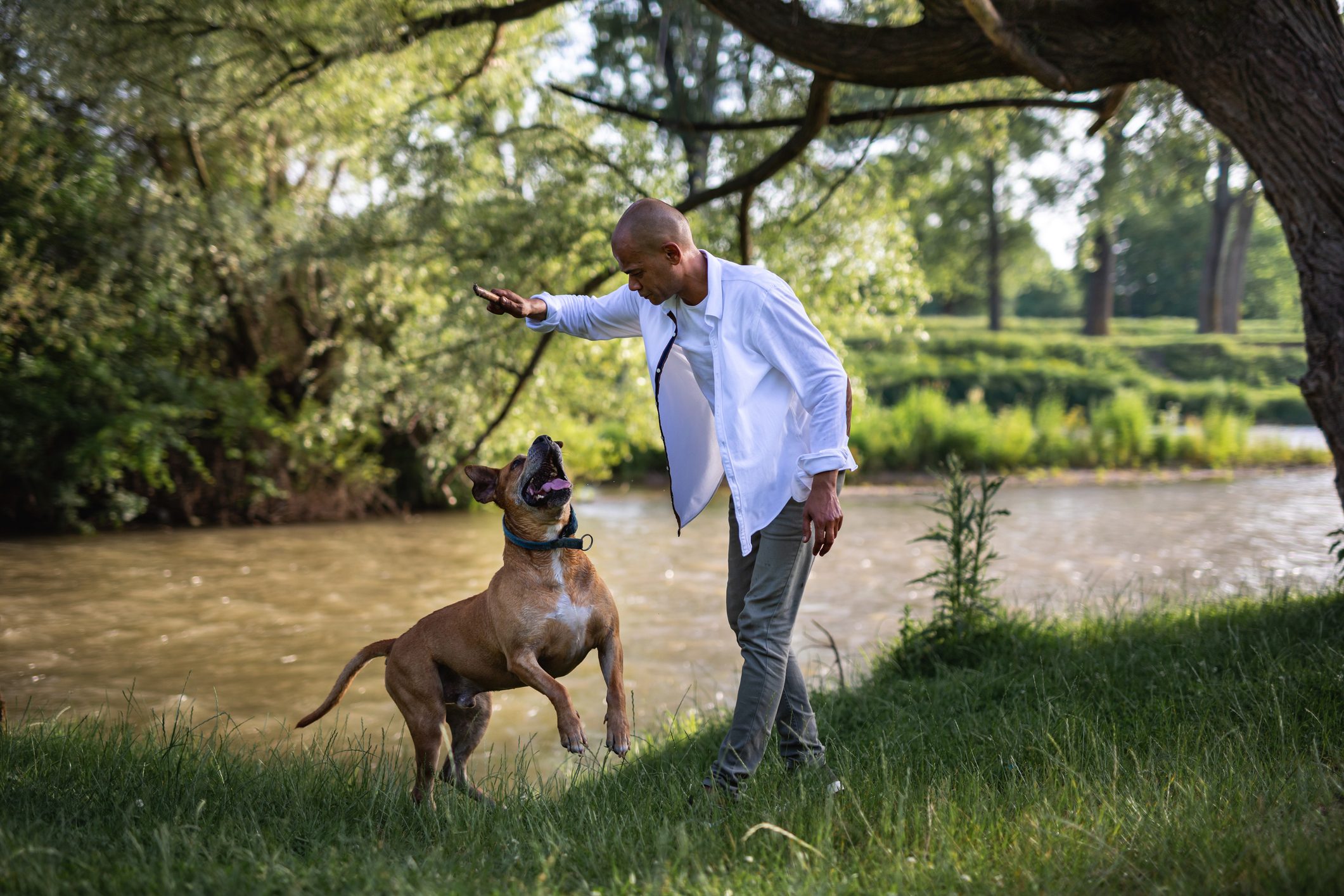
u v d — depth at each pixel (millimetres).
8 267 12445
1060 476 19812
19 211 12852
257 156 13172
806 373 3314
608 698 3758
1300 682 4098
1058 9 5750
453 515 15836
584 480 19438
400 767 4398
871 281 11641
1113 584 9477
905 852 2824
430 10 8797
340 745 5535
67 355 13688
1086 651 5316
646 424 14609
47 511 13555
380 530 14289
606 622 3811
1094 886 2523
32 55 9156
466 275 10484
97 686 6844
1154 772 3291
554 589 3711
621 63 11109
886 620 8594
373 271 12031
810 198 10727
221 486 14688
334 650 7879
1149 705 4203
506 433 14070
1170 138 9930
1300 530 13219
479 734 4406
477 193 10602
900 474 19797
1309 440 24859
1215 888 2418
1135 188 35844
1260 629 5215
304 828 3260
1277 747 3561
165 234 12562
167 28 8625
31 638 8188
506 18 8492
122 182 13375
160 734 4793
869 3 8430
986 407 23625
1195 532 13148
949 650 5688
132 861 2729
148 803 3383
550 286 10508
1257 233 55719
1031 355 34719
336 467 15062
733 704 6254
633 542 13203
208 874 2635
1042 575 10305
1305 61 5066
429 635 4051
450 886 2664
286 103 9688
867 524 14367
